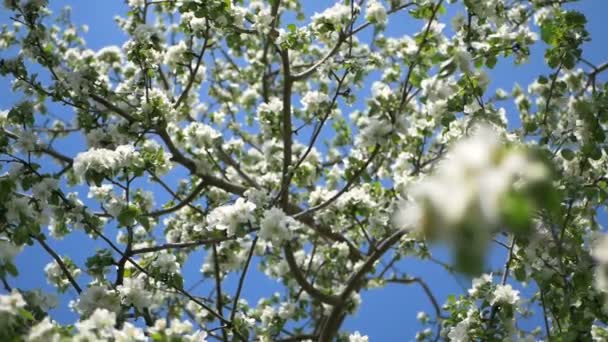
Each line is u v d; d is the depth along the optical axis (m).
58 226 5.28
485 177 1.11
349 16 6.11
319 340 6.90
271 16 6.52
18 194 4.94
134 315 4.89
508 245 5.08
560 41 5.03
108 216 5.51
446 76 5.08
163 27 8.85
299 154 8.74
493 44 5.39
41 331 3.49
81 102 6.18
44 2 6.27
